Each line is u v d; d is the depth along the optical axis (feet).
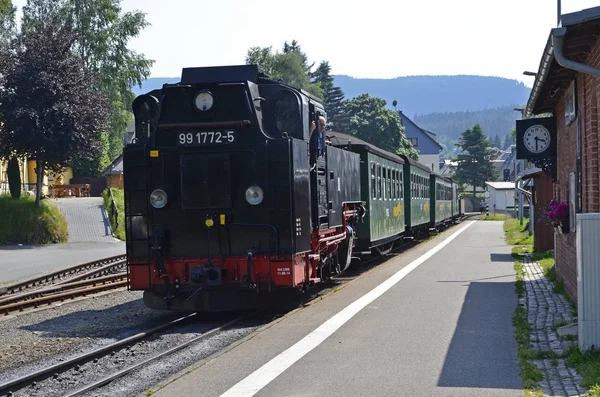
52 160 116.47
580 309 26.07
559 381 23.34
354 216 55.16
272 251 36.55
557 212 43.65
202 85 37.83
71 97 117.39
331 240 45.68
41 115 113.80
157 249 37.17
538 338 30.60
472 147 322.14
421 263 66.85
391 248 79.66
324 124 42.57
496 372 24.66
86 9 164.86
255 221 36.73
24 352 32.63
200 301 37.29
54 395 24.79
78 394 24.03
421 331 32.32
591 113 33.88
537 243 75.31
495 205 257.75
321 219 42.91
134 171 38.14
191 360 29.04
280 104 39.22
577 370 24.18
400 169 83.61
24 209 110.73
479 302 41.01
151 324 38.83
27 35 121.08
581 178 37.14
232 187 36.88
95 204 133.08
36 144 112.98
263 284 36.65
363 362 26.55
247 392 22.93
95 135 123.75
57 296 49.60
